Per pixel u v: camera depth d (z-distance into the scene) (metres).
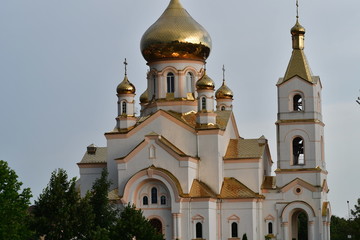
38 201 102.62
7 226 94.81
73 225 100.69
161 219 121.69
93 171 133.12
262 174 129.25
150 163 122.56
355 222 133.00
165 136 126.06
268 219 126.94
